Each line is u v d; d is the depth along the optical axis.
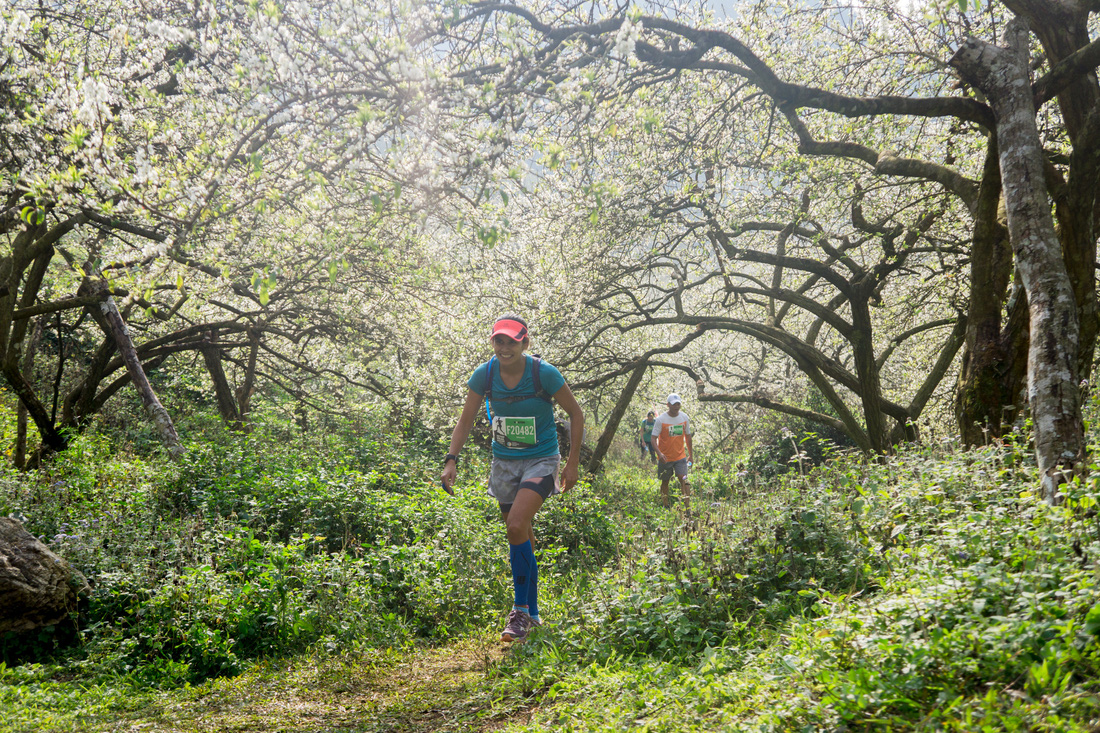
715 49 7.74
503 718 3.35
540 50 4.43
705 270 11.27
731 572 4.32
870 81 7.70
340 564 5.56
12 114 5.54
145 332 11.67
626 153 8.05
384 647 4.86
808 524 4.37
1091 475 3.35
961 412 6.28
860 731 2.17
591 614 4.30
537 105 4.75
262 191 4.71
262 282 3.67
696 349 16.73
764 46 7.75
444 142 3.98
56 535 5.54
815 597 3.77
